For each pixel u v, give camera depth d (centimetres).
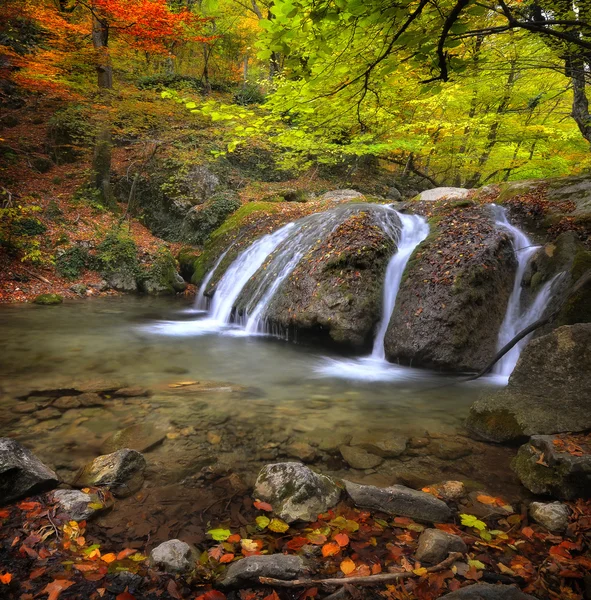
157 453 343
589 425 344
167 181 1520
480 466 338
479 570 217
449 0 254
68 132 1602
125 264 1235
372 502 274
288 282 808
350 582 204
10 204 1173
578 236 719
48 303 992
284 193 1568
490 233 719
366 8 235
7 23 1240
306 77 309
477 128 1245
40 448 344
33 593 191
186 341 757
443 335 607
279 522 254
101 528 246
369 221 825
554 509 263
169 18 1080
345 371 615
